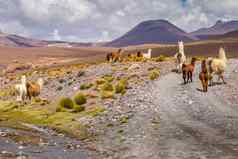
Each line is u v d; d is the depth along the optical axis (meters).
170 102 30.33
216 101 29.09
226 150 16.70
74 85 51.50
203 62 33.41
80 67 70.00
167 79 42.25
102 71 56.94
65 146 20.33
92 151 18.89
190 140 19.12
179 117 25.17
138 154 17.52
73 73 60.81
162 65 54.75
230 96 30.20
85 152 18.62
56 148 19.67
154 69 51.97
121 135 22.41
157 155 16.92
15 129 27.62
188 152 16.89
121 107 31.39
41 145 20.48
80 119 30.42
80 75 57.38
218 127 21.55
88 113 32.44
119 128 24.50
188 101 29.94
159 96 33.06
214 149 17.02
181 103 29.58
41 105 42.06
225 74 40.91
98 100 37.56
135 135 21.78
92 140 22.19
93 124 27.50
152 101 31.34
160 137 20.42
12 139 22.06
